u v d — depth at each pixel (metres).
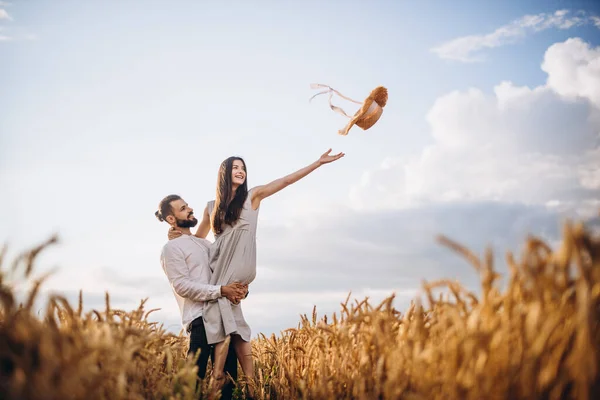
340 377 2.98
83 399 1.91
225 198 4.45
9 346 2.04
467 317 2.23
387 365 2.60
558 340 1.84
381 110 4.82
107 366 2.25
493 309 2.05
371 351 2.84
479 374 1.86
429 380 2.11
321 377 3.02
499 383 1.85
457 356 1.98
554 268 1.84
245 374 4.33
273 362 4.55
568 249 1.75
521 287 1.96
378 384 2.55
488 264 2.02
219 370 3.99
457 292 2.35
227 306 4.23
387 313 2.77
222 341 4.21
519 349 1.85
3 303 2.08
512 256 1.98
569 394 1.83
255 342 5.16
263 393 4.03
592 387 1.70
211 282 4.41
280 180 4.66
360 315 2.84
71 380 1.89
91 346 2.14
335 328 3.19
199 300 4.27
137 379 2.83
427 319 2.65
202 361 4.18
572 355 1.78
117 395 2.32
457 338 2.03
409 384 2.38
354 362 2.98
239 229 4.42
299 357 3.76
